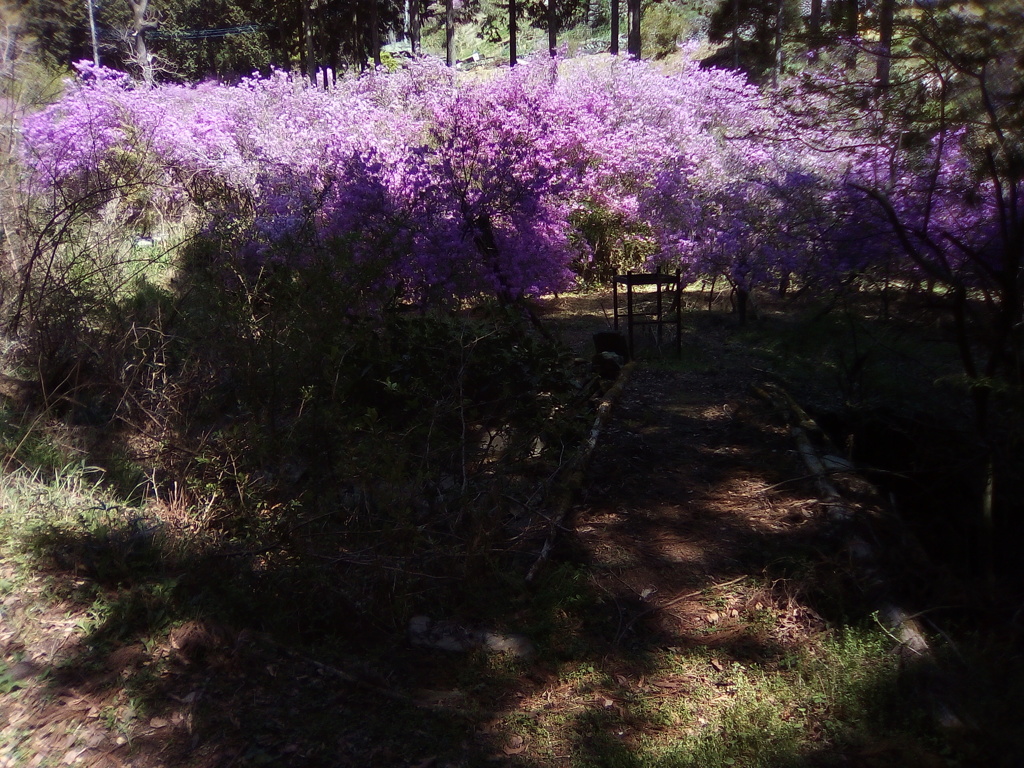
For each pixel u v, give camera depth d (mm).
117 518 4234
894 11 4355
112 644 3432
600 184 12094
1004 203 4465
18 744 2906
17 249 6000
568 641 3770
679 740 3139
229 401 4762
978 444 4535
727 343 9109
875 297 5570
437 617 3859
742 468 5672
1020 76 4172
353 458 4316
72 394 5617
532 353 5801
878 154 5641
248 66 42062
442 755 2998
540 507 4875
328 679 3354
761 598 4047
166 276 8047
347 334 5242
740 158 10500
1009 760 2938
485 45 42156
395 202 8844
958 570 4332
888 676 3391
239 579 3854
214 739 2980
